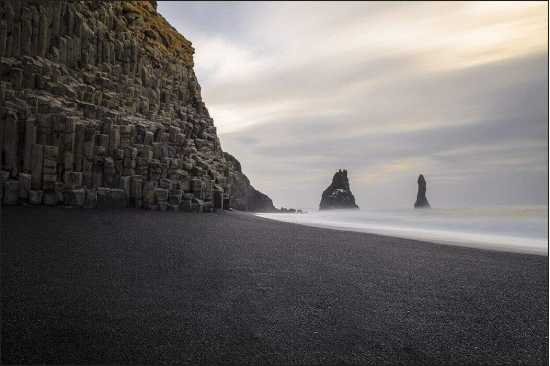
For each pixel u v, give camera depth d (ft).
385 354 10.07
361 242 29.55
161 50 68.69
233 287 15.26
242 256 21.39
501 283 17.63
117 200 42.29
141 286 14.67
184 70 74.43
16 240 21.04
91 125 42.19
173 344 9.96
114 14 59.62
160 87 65.72
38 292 13.11
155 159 47.24
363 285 16.48
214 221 38.86
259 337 10.69
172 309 12.41
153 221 34.22
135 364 8.86
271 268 18.83
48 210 34.22
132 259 18.97
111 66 55.88
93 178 41.91
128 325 10.96
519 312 13.62
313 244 27.20
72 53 50.08
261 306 13.19
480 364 9.77
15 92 39.68
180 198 47.47
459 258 23.93
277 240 28.22
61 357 8.93
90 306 12.20
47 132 38.75
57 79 45.37
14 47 42.98
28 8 44.34
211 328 11.10
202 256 20.75
